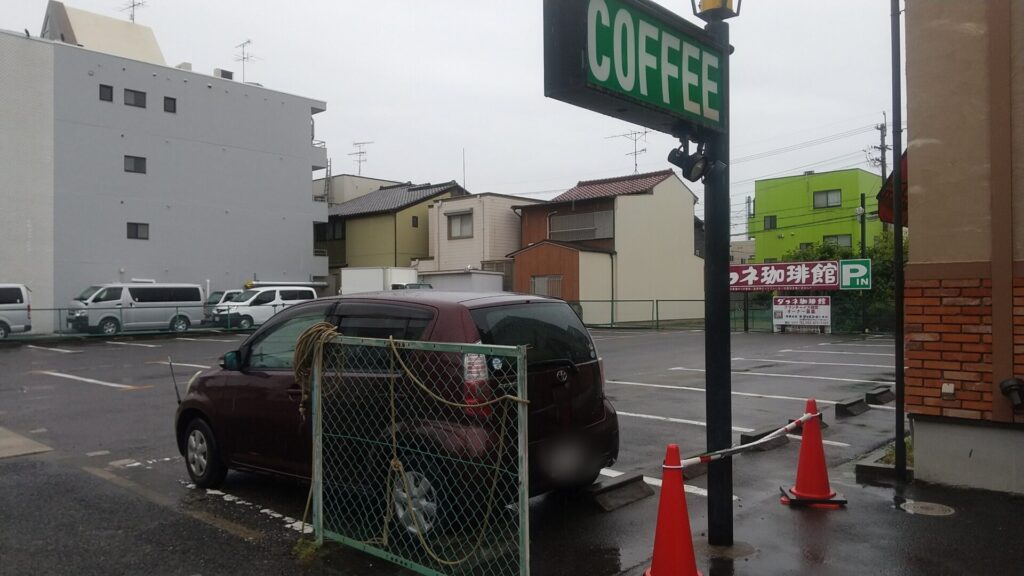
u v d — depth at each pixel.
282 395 5.55
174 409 10.58
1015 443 5.46
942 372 5.64
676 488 3.97
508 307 5.03
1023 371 5.29
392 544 4.55
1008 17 5.30
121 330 26.44
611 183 38.53
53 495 6.13
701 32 4.31
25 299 24.84
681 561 3.92
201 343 23.75
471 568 4.08
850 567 4.27
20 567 4.52
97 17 36.12
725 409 4.59
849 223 42.53
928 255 5.67
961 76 5.49
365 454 4.60
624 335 27.45
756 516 5.23
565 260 32.84
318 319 5.59
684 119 4.18
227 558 4.66
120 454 7.70
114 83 30.56
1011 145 5.30
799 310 27.53
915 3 5.67
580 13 3.54
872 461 6.46
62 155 28.98
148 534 5.12
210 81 33.78
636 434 8.47
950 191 5.55
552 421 4.88
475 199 37.28
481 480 4.16
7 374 15.14
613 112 4.00
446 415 4.36
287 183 36.62
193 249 32.94
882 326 26.83
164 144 32.06
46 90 28.61
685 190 37.69
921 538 4.69
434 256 38.75
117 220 30.50
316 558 4.62
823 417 9.44
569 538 4.95
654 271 35.66
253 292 28.97
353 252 41.69
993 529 4.80
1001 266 5.35
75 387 13.04
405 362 4.54
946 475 5.75
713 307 4.57
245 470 5.93
